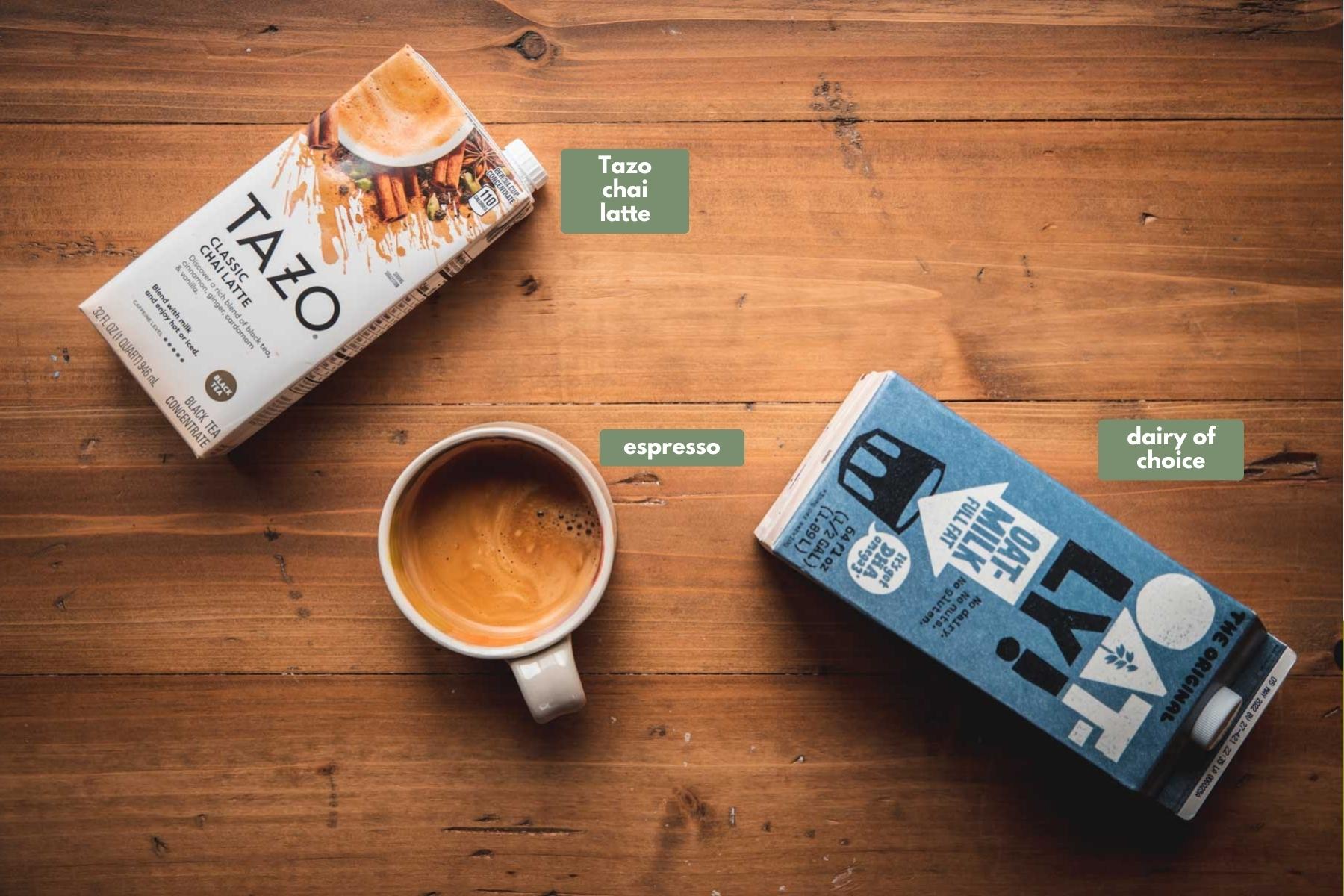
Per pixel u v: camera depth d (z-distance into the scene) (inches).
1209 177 26.5
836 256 26.4
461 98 26.2
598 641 26.4
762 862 26.6
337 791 26.7
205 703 26.7
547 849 26.8
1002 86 26.4
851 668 26.5
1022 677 22.1
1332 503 26.3
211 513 26.5
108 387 26.5
